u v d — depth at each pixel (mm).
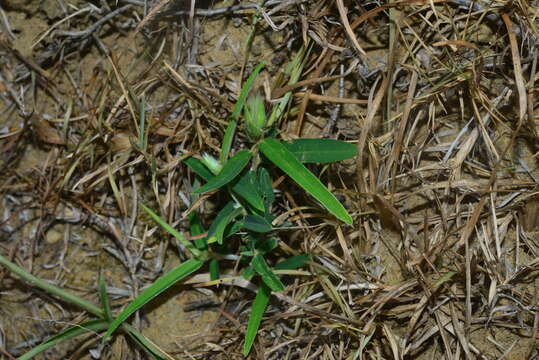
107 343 655
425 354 637
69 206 659
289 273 631
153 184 637
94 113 646
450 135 629
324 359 640
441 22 621
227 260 646
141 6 637
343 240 630
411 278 628
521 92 602
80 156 650
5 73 656
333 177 636
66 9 645
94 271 659
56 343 638
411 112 628
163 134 641
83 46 648
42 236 660
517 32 617
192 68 635
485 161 626
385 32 629
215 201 644
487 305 625
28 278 642
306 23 623
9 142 658
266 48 633
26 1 648
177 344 646
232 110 630
